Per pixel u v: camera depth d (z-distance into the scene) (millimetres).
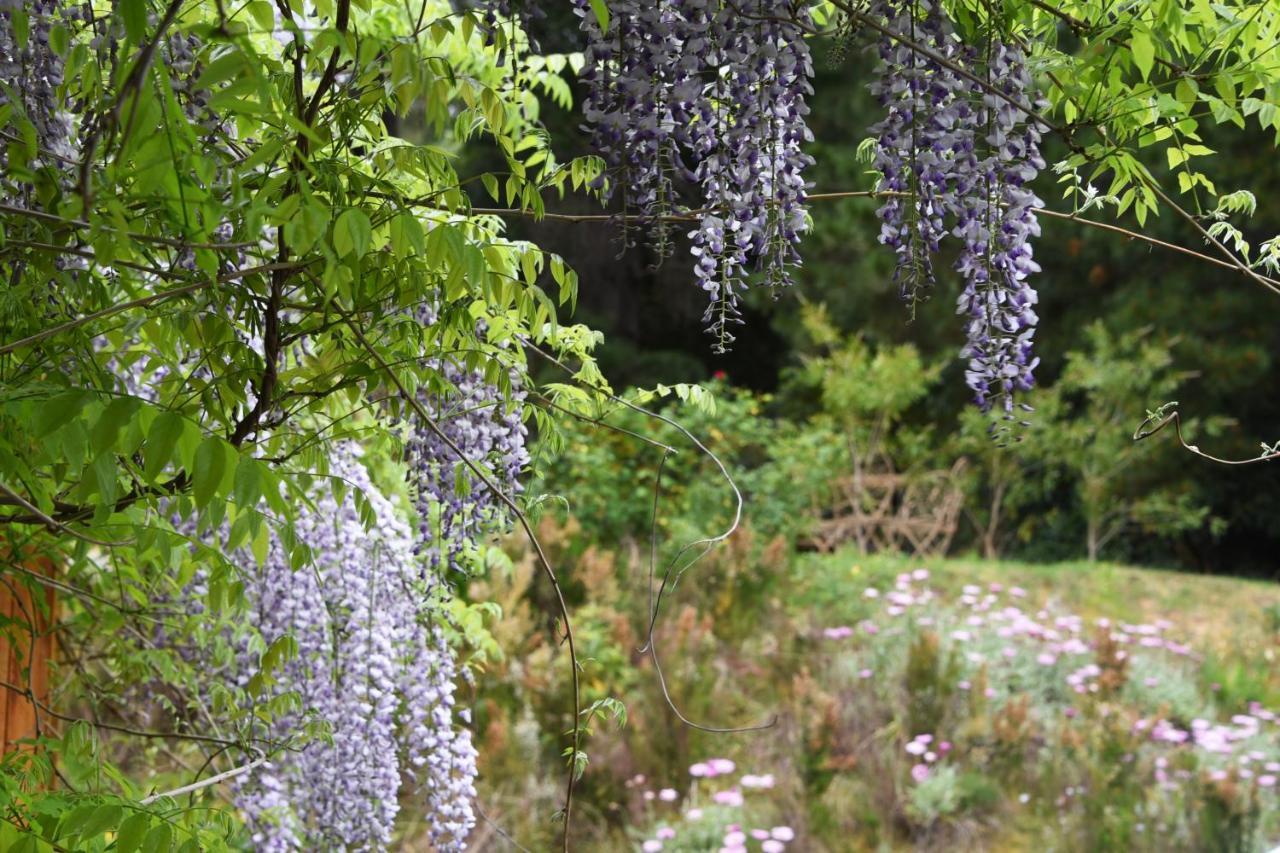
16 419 1595
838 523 9312
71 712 3180
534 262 1982
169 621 2576
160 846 1620
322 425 2525
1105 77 1882
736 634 6336
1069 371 10883
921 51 1609
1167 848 4609
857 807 4941
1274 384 11219
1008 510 11523
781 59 1629
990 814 4988
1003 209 1686
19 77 1660
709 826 4773
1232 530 12078
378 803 2455
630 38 1642
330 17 1644
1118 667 5855
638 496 7227
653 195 1726
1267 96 1989
